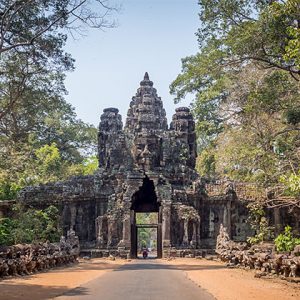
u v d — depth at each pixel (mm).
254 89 28859
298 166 28953
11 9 27297
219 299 14086
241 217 46219
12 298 14625
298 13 22375
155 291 16016
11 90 34156
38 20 28938
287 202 29750
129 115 55719
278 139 30828
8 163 48906
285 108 27375
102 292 15797
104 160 52031
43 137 75750
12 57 32094
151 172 45156
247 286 18109
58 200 46250
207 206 46500
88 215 46250
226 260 34031
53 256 28547
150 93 54156
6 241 33031
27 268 24000
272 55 26016
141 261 38344
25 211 44188
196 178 48312
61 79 38156
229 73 31953
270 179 30875
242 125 35938
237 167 38969
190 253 42375
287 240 25359
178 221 43531
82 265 32219
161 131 48500
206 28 29078
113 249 42938
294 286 18203
